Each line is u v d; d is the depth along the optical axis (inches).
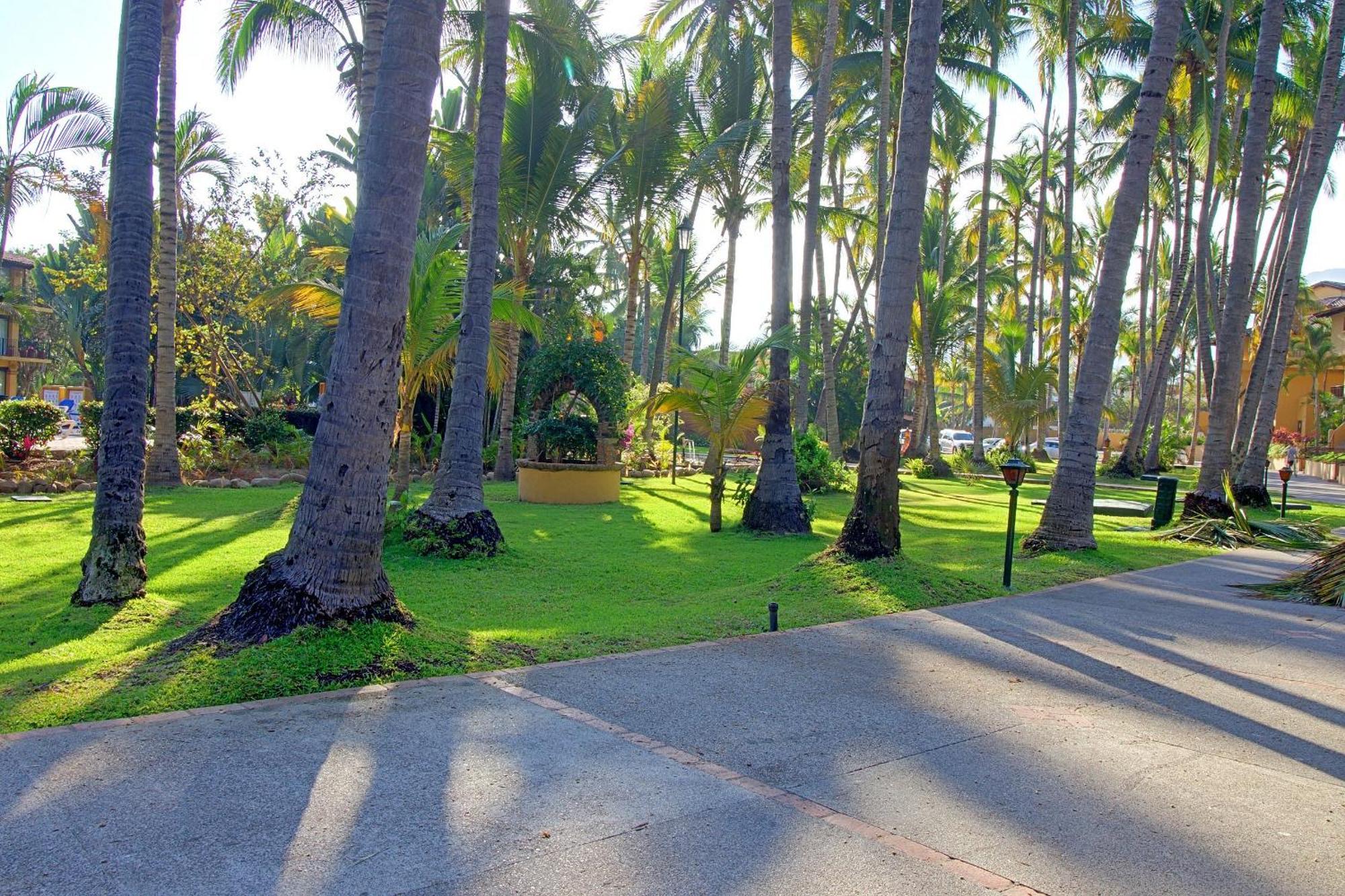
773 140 561.3
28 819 140.4
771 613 293.0
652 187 909.8
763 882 130.0
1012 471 376.5
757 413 562.9
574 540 508.7
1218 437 648.4
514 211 807.1
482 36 679.7
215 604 308.3
